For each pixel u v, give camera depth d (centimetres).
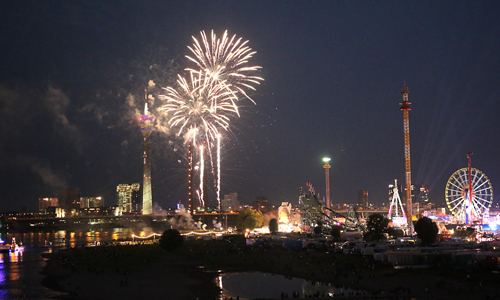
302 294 13300
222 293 13850
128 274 17175
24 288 13538
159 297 13350
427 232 19600
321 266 17462
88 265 19438
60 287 14888
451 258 15600
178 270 18275
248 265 18988
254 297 13275
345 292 13212
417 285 13425
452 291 12550
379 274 15212
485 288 12662
